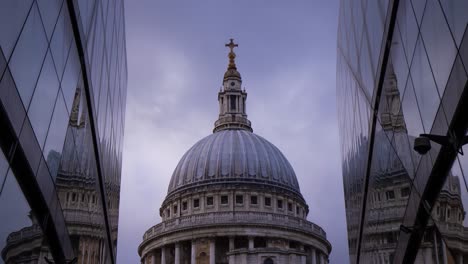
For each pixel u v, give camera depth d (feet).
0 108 56.18
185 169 457.27
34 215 71.82
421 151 69.05
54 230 81.97
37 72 66.49
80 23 86.58
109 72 127.65
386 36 87.76
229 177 439.63
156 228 428.56
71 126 87.76
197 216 415.03
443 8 59.41
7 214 60.29
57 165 80.59
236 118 506.48
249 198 433.07
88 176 106.42
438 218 69.97
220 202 431.43
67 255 92.63
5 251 60.90
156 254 423.64
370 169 117.80
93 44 100.37
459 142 59.52
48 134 73.72
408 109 78.74
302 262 368.89
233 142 463.83
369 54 106.11
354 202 152.15
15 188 62.85
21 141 62.90
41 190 73.15
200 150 467.52
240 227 405.59
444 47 60.03
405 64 78.02
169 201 452.35
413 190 80.48
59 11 74.23
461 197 60.49
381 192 105.19
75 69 87.56
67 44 80.59
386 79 92.53
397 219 93.50
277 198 442.09
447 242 66.85
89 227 110.01
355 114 134.92
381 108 98.68
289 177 463.01
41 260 77.10
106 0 114.32
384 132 97.40
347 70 146.82
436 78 63.82
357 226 148.77
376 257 115.34
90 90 100.58
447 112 60.90
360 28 116.98
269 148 474.49
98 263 126.21
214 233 403.13
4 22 54.08
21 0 58.23
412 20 72.28
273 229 409.49
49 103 72.79
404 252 89.97
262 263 362.53
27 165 66.33
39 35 65.98
